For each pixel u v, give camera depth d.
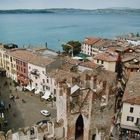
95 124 29.45
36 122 74.31
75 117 29.06
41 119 76.75
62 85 29.02
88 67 91.62
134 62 108.06
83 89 28.50
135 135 63.94
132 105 62.84
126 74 101.62
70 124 28.98
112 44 152.50
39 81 97.56
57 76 84.38
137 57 115.88
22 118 77.31
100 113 29.45
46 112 79.44
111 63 103.75
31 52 114.81
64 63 98.94
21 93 98.81
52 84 90.56
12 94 97.38
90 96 27.81
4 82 112.88
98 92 28.41
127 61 108.62
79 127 30.14
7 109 83.69
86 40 164.12
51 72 91.38
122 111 64.31
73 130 29.47
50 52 118.12
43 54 110.81
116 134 62.81
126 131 64.56
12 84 110.56
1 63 124.94
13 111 82.25
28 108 84.75
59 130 29.94
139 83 72.06
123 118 64.62
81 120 29.80
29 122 74.75
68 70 88.19
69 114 28.44
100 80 30.39
